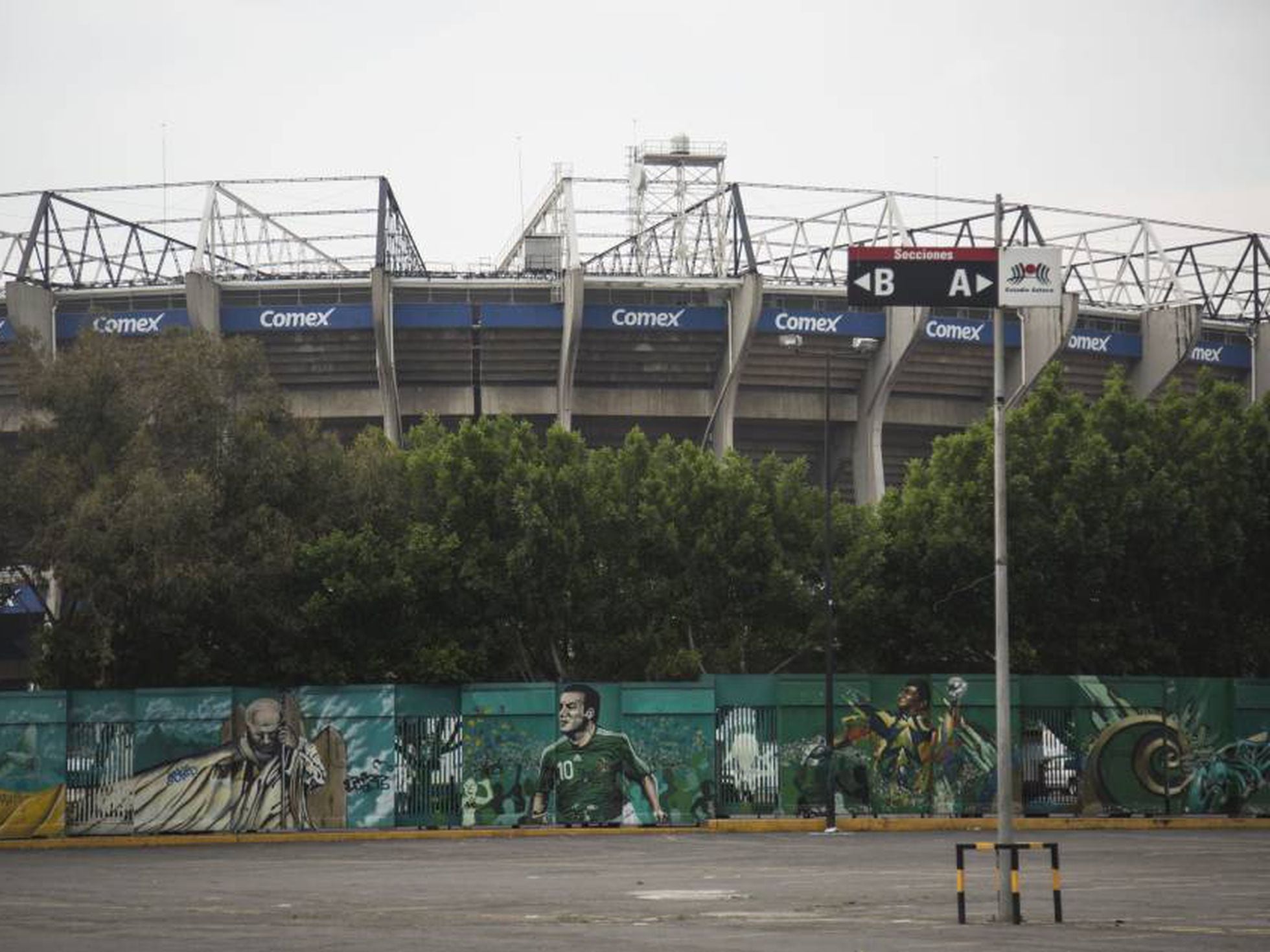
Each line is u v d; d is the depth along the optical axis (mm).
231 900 45250
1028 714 89438
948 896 45531
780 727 86312
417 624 89688
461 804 82688
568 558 89938
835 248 169375
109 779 79812
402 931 36031
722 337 157875
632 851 67812
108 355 87812
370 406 155750
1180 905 42250
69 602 93000
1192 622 101000
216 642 88938
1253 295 182750
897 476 175500
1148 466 98125
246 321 149250
